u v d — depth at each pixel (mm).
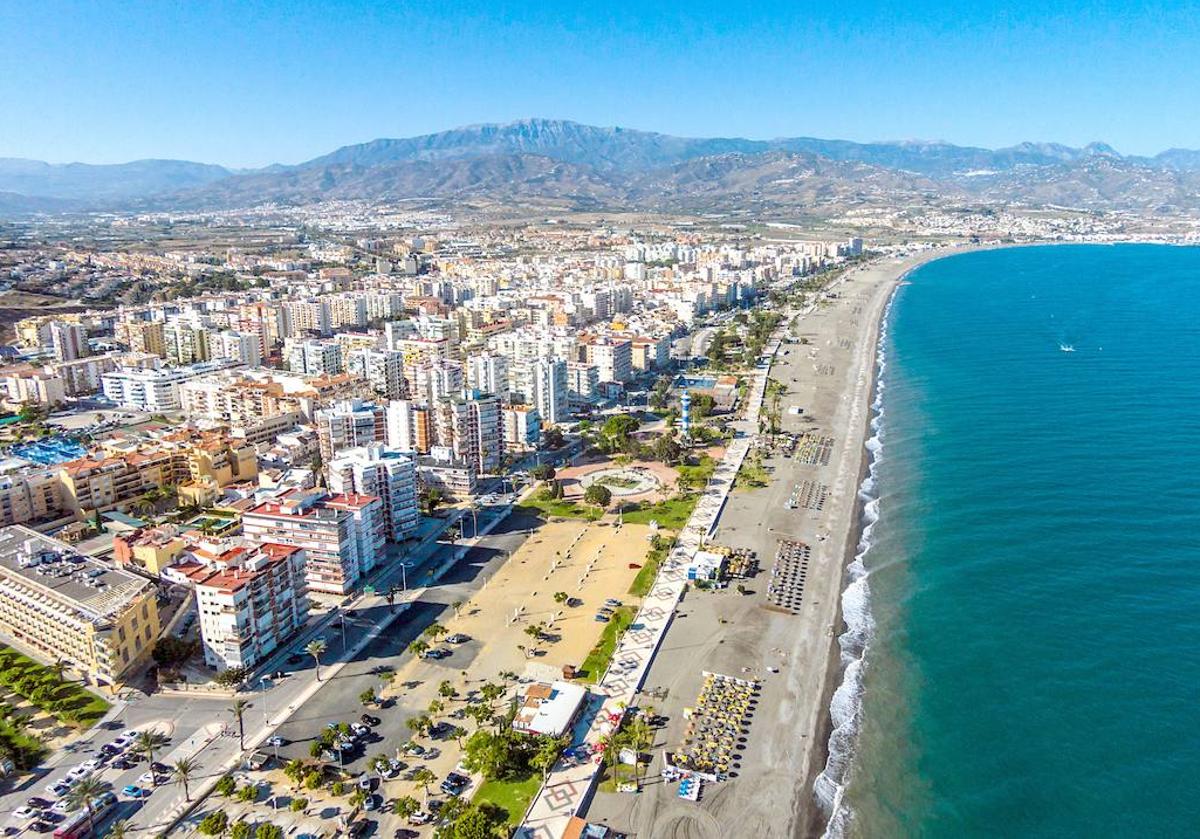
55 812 177625
